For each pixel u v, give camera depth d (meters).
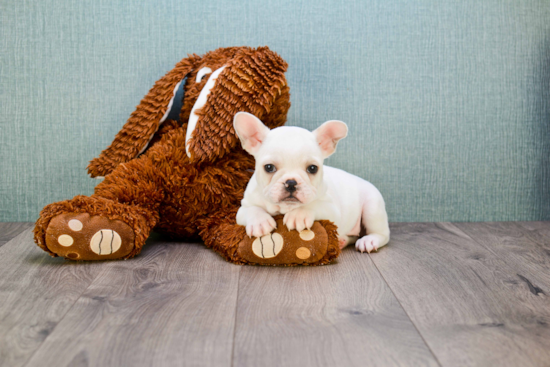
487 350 0.91
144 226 1.50
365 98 2.03
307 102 2.02
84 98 2.00
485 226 2.01
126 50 1.98
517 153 2.08
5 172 2.02
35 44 1.97
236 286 1.25
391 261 1.50
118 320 1.03
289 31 1.99
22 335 0.96
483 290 1.23
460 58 2.03
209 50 1.99
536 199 2.09
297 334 0.98
